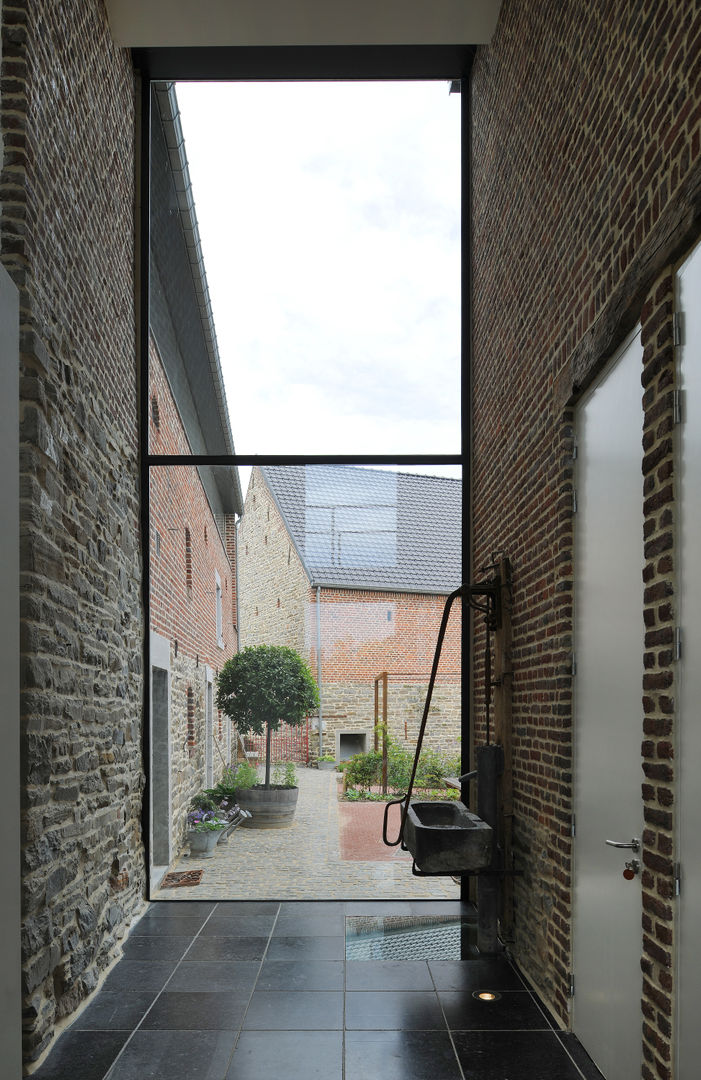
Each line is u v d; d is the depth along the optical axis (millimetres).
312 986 4230
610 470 3277
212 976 4371
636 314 2934
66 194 4031
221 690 6352
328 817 6223
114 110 5332
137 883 5602
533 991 4176
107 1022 3783
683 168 2438
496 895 4770
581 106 3543
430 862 4445
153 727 6410
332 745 6301
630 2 2936
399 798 6238
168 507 6352
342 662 6379
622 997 3008
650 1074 2598
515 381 4891
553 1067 3334
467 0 5293
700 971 2279
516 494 4855
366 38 5582
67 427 3971
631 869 2863
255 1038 3609
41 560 3496
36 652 3400
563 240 3838
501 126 5309
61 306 3906
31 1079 3232
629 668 3000
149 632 6156
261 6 5250
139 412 6188
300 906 5855
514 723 4879
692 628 2377
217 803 6238
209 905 5859
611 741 3193
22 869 3246
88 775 4270
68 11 4109
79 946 3965
